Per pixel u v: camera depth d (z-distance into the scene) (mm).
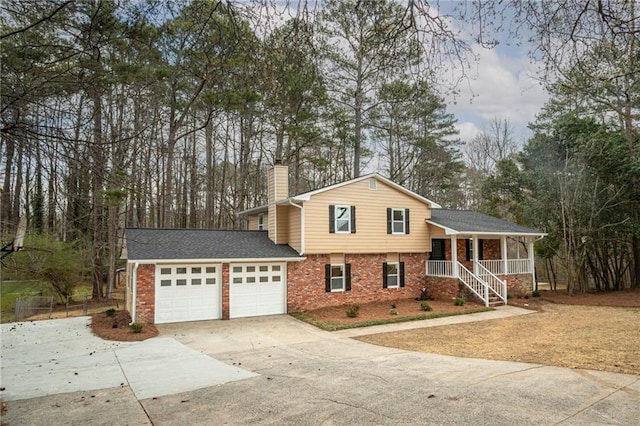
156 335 13969
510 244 38656
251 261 17609
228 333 14297
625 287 26250
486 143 41625
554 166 24094
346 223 19938
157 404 7227
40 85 5633
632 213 23219
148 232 18453
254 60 4812
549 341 11867
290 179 34594
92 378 9023
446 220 22922
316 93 13414
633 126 17453
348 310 18000
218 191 34969
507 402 6742
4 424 6453
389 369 9289
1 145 5680
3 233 9961
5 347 12445
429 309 17922
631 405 6465
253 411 6734
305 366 9805
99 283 25938
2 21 5934
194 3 4941
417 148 33312
